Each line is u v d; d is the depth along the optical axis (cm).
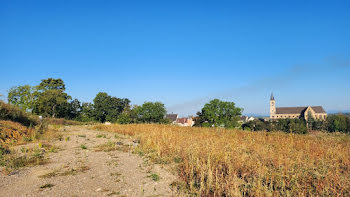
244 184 539
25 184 539
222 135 1366
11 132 1083
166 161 763
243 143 984
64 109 5172
